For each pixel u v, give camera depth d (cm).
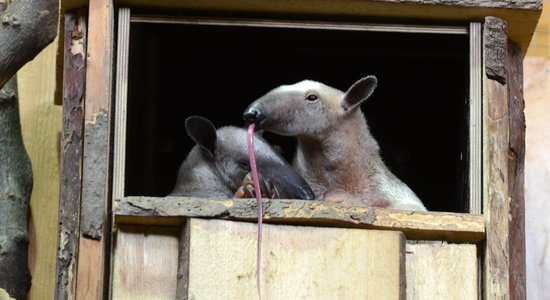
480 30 737
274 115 800
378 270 669
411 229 679
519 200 747
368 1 729
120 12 728
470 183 711
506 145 712
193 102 908
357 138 820
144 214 668
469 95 731
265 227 670
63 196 701
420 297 680
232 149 830
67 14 735
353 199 806
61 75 847
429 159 912
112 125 705
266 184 745
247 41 837
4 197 891
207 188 827
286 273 664
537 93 976
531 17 736
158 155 909
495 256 686
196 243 662
